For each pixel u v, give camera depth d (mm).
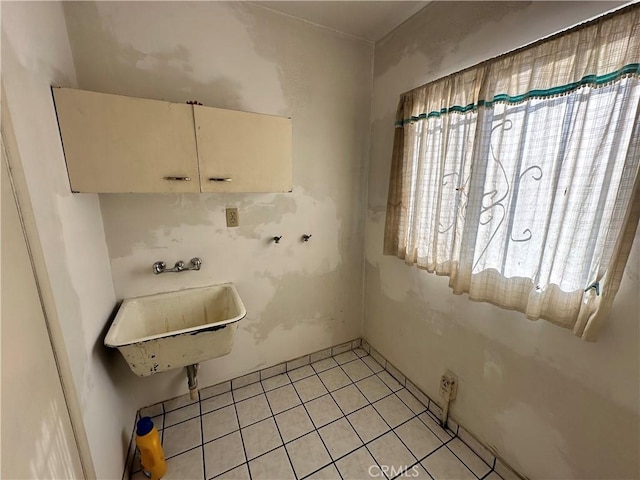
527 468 1207
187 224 1512
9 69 692
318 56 1689
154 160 1121
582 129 903
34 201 750
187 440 1477
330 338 2203
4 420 580
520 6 1071
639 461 875
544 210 1037
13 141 679
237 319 1293
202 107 1165
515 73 1067
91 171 1029
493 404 1326
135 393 1561
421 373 1760
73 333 896
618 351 890
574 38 904
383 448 1447
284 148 1361
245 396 1796
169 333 1180
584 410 995
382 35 1766
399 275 1855
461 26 1307
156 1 1267
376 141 1928
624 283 860
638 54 779
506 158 1129
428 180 1499
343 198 1989
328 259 2037
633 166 798
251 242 1711
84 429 896
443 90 1368
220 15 1396
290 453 1413
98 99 1005
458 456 1408
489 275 1232
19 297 662
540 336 1107
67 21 1130
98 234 1250
